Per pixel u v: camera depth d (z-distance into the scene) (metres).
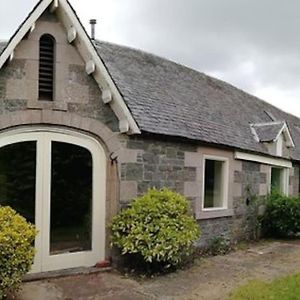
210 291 7.21
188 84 13.96
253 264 9.39
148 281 7.76
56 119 7.93
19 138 7.71
